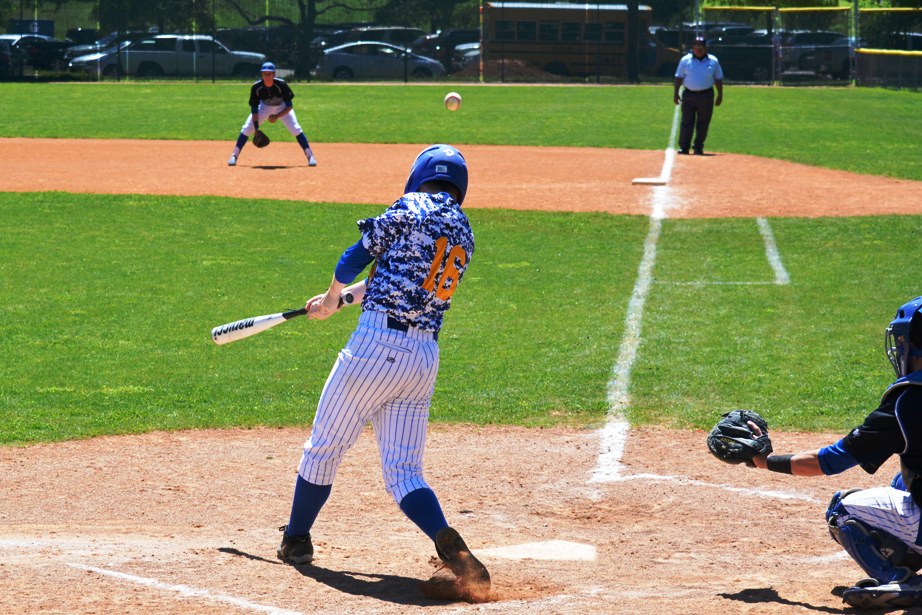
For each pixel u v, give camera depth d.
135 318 36.03
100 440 25.08
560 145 80.88
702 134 75.12
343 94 126.19
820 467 13.98
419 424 15.61
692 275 42.72
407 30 161.75
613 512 20.42
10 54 148.75
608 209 55.84
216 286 40.44
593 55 154.12
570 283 41.53
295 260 44.84
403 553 17.42
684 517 20.08
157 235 49.44
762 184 62.91
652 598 14.26
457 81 155.12
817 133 87.88
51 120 94.81
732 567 16.81
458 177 15.81
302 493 16.08
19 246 46.69
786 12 158.88
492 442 25.03
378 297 15.04
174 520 19.75
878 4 175.88
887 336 13.72
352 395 15.25
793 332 34.53
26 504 20.66
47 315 36.19
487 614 13.41
